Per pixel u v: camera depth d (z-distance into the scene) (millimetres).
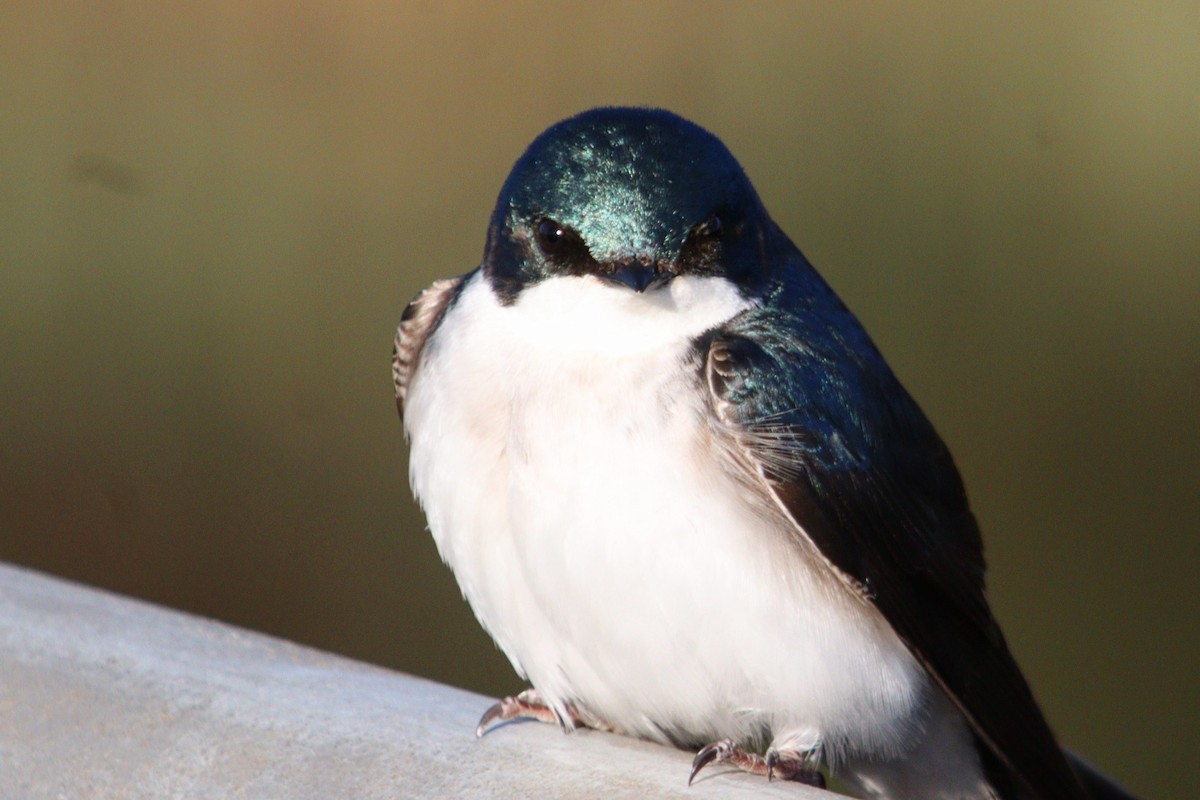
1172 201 12234
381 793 5023
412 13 11844
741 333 6219
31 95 11891
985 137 12148
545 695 6195
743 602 5742
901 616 6152
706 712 5996
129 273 11727
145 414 11531
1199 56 12289
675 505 5727
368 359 11500
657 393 5898
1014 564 11484
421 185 11695
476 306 6355
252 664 5633
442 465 6117
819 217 12055
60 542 11367
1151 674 11102
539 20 11828
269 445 11453
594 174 6176
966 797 6605
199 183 11750
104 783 5141
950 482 6871
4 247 11781
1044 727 6441
